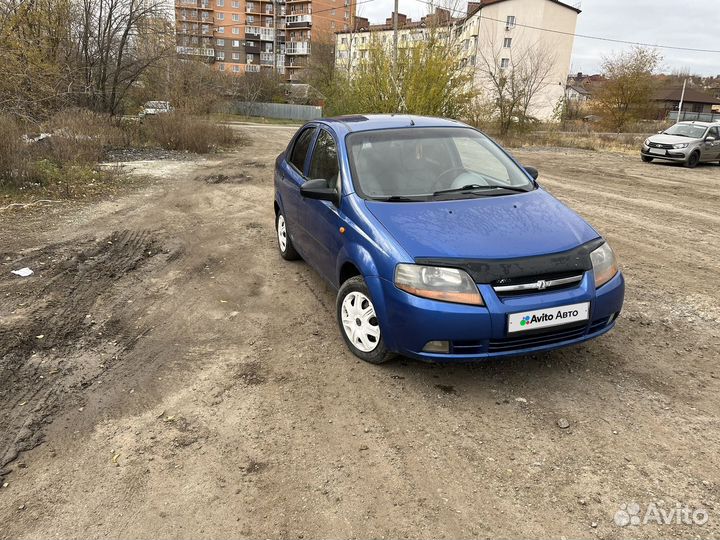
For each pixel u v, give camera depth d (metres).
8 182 9.46
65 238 6.86
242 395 3.36
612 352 3.89
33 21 16.25
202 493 2.54
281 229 6.06
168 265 5.92
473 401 3.27
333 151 4.47
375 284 3.38
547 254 3.22
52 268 5.75
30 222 7.61
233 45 96.94
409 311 3.16
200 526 2.35
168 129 17.91
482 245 3.24
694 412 3.15
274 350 3.95
